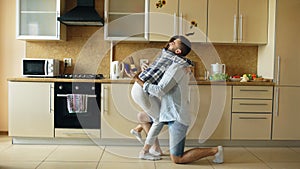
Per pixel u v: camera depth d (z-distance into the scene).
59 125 3.94
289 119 4.07
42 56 4.47
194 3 4.16
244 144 4.12
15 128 3.94
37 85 3.92
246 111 4.02
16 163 3.20
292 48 4.06
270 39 4.17
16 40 4.48
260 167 3.23
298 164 3.34
